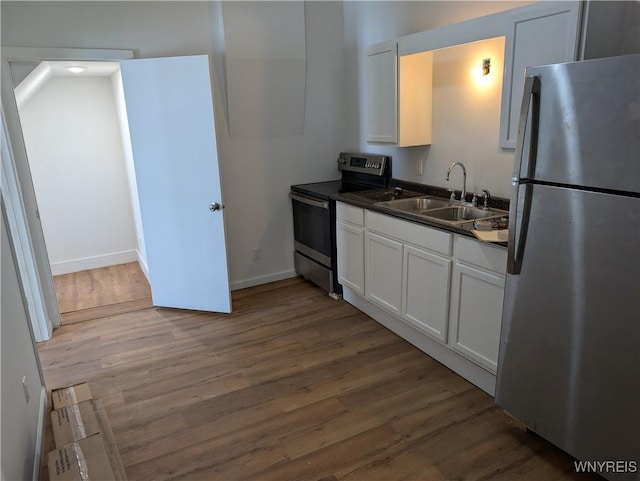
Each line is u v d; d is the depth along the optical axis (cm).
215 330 338
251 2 361
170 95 330
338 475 196
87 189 484
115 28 335
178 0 351
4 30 302
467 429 222
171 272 371
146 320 360
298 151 424
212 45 370
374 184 405
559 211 173
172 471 202
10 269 226
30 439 204
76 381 276
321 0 401
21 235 310
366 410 239
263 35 371
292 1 375
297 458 207
